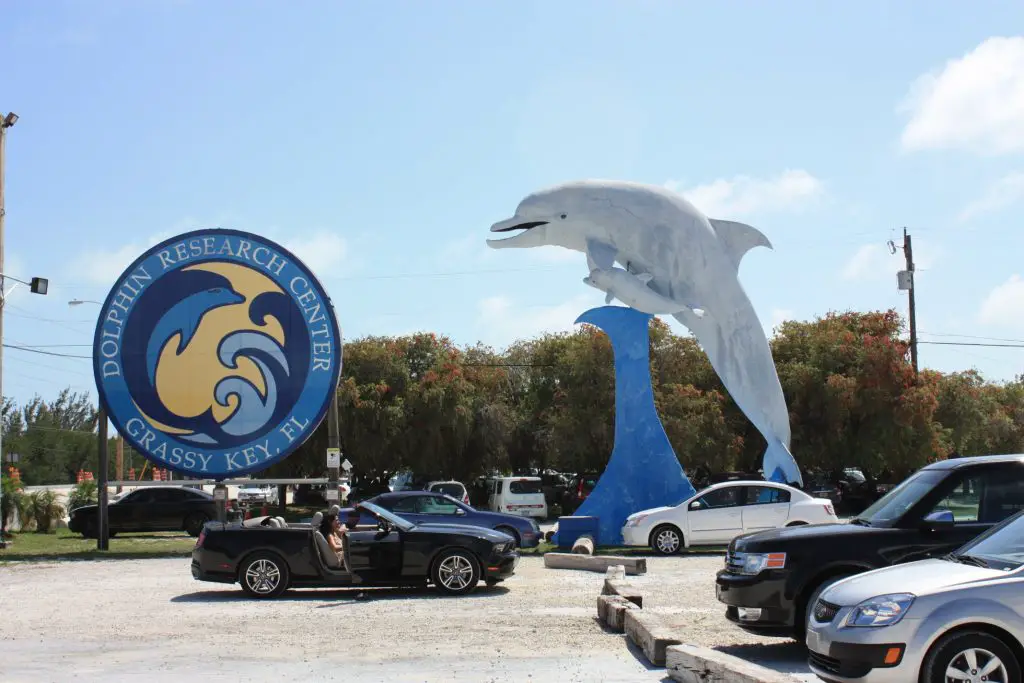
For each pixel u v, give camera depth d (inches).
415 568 587.8
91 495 1369.3
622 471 937.5
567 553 826.8
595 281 938.7
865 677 281.3
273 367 955.3
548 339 1771.7
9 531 1226.6
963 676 277.0
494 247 966.4
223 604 559.8
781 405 965.2
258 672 355.6
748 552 383.6
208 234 962.7
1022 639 276.5
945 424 1600.6
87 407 3801.7
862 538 373.1
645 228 944.3
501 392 1740.9
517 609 528.4
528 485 1266.0
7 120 1001.5
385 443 1576.0
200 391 953.5
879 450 1445.6
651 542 840.3
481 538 594.9
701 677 311.6
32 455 3176.7
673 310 938.7
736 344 961.5
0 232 988.6
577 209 943.0
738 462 1600.6
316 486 1775.3
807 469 1539.1
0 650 407.8
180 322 957.2
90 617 508.4
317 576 584.4
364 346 1674.5
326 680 339.9
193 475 952.3
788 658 378.6
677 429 1440.7
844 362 1487.5
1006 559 301.4
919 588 286.5
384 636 436.8
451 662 372.2
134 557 916.0
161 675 350.3
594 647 402.0
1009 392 2044.8
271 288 959.6
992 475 377.7
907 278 1584.6
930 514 372.5
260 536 588.1
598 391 1526.8
